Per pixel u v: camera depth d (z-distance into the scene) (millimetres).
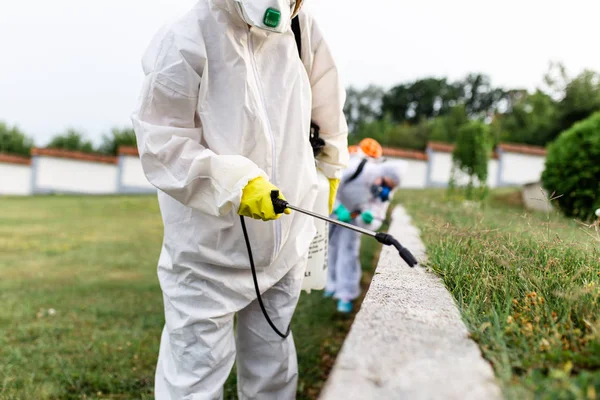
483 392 1099
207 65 2084
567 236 2807
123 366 3410
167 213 2266
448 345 1341
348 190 4848
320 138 2695
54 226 11273
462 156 10164
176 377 2236
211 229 2166
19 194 24562
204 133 2154
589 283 1898
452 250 2492
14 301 5035
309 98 2355
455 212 5629
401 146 35375
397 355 1271
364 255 7430
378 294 1862
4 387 3021
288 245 2344
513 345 1405
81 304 4965
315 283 2939
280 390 2486
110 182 25172
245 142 2131
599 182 7266
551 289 1850
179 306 2242
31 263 7199
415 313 1610
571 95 25781
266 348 2439
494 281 1979
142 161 2102
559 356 1282
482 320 1612
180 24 2088
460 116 36188
